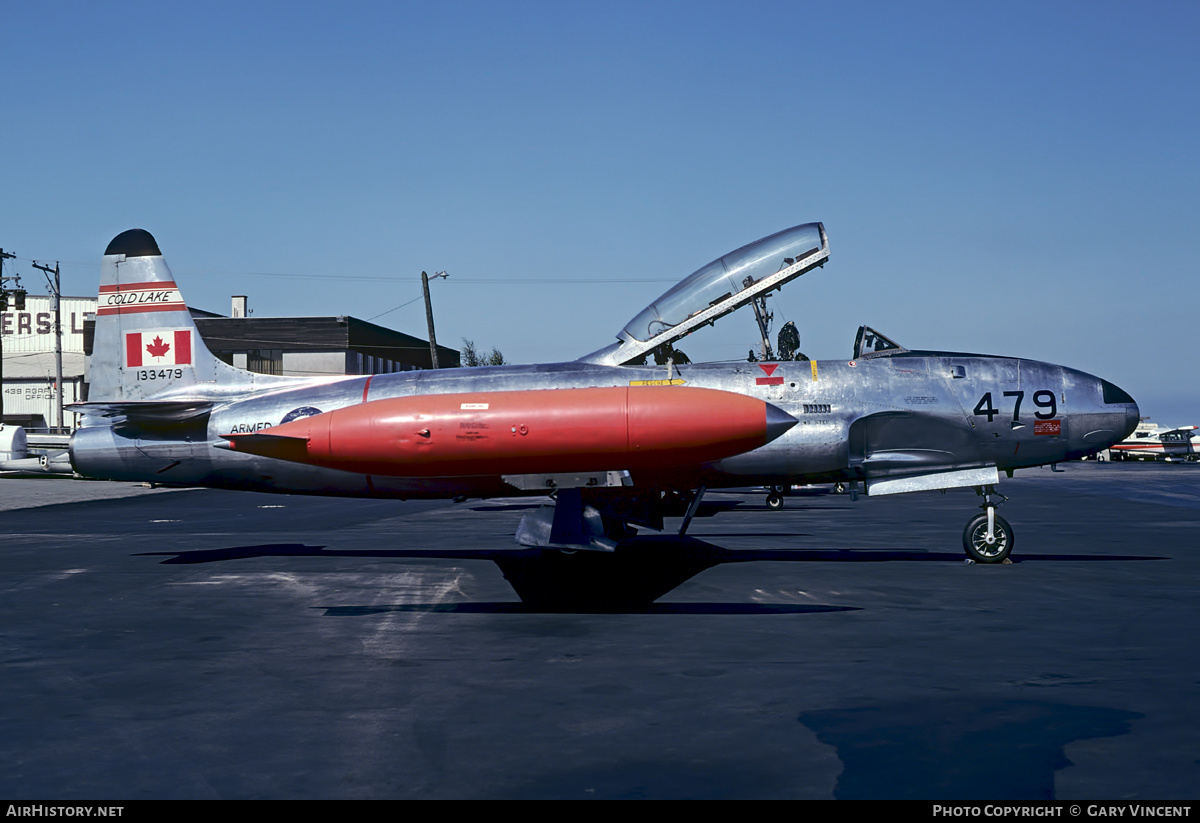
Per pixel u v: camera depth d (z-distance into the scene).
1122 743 4.85
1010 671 6.36
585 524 10.66
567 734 5.08
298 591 10.11
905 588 9.95
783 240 12.88
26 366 58.75
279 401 13.02
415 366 64.62
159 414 13.08
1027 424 12.13
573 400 9.81
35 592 10.16
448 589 10.15
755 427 9.64
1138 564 11.77
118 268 14.12
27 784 4.40
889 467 12.30
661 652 7.04
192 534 16.83
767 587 10.08
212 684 6.21
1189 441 58.91
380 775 4.48
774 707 5.55
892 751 4.75
